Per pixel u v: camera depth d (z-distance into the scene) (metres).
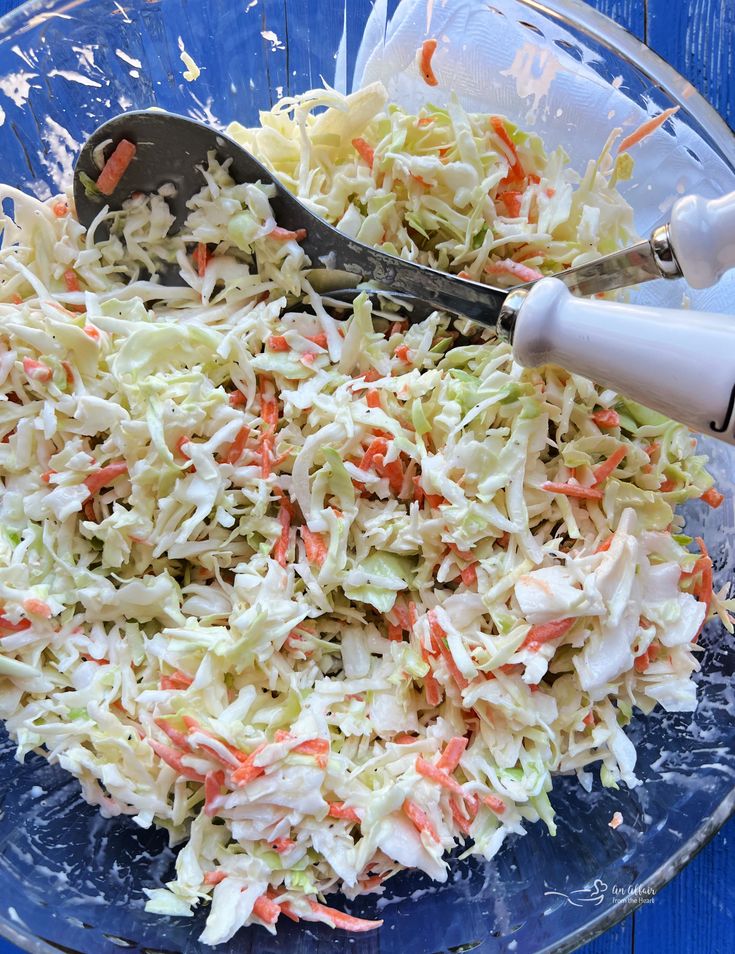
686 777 0.31
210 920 0.27
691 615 0.30
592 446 0.31
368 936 0.30
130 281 0.33
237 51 0.36
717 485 0.34
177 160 0.30
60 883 0.30
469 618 0.30
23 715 0.29
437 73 0.35
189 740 0.27
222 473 0.30
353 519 0.30
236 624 0.29
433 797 0.29
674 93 0.34
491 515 0.29
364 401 0.31
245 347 0.31
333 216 0.33
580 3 0.34
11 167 0.34
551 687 0.31
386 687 0.30
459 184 0.32
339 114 0.32
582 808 0.32
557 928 0.29
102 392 0.30
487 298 0.28
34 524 0.30
